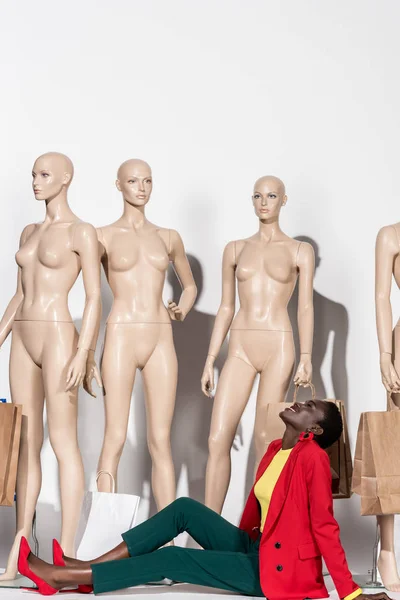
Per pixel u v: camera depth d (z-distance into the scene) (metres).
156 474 5.41
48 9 6.60
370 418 4.57
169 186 6.58
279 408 5.05
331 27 6.59
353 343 6.43
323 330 6.43
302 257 5.43
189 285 5.68
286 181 6.54
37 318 5.08
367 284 6.47
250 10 6.59
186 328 6.47
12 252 6.50
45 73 6.59
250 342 5.39
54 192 5.16
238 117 6.60
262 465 4.47
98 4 6.61
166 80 6.60
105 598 4.23
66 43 6.61
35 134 6.58
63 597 4.25
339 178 6.53
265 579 4.09
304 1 6.61
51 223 5.19
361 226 6.50
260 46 6.57
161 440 5.41
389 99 6.56
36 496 5.10
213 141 6.59
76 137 6.59
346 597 3.98
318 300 6.46
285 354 5.38
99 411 6.39
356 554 6.18
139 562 4.18
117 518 4.77
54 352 5.05
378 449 4.53
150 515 6.27
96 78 6.61
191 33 6.60
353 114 6.56
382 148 6.54
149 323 5.38
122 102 6.59
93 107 6.59
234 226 6.54
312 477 4.12
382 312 4.88
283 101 6.59
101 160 6.58
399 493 4.50
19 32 6.59
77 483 5.07
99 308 5.07
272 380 5.36
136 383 6.36
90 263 5.07
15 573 4.92
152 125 6.58
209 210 6.55
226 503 6.36
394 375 4.81
